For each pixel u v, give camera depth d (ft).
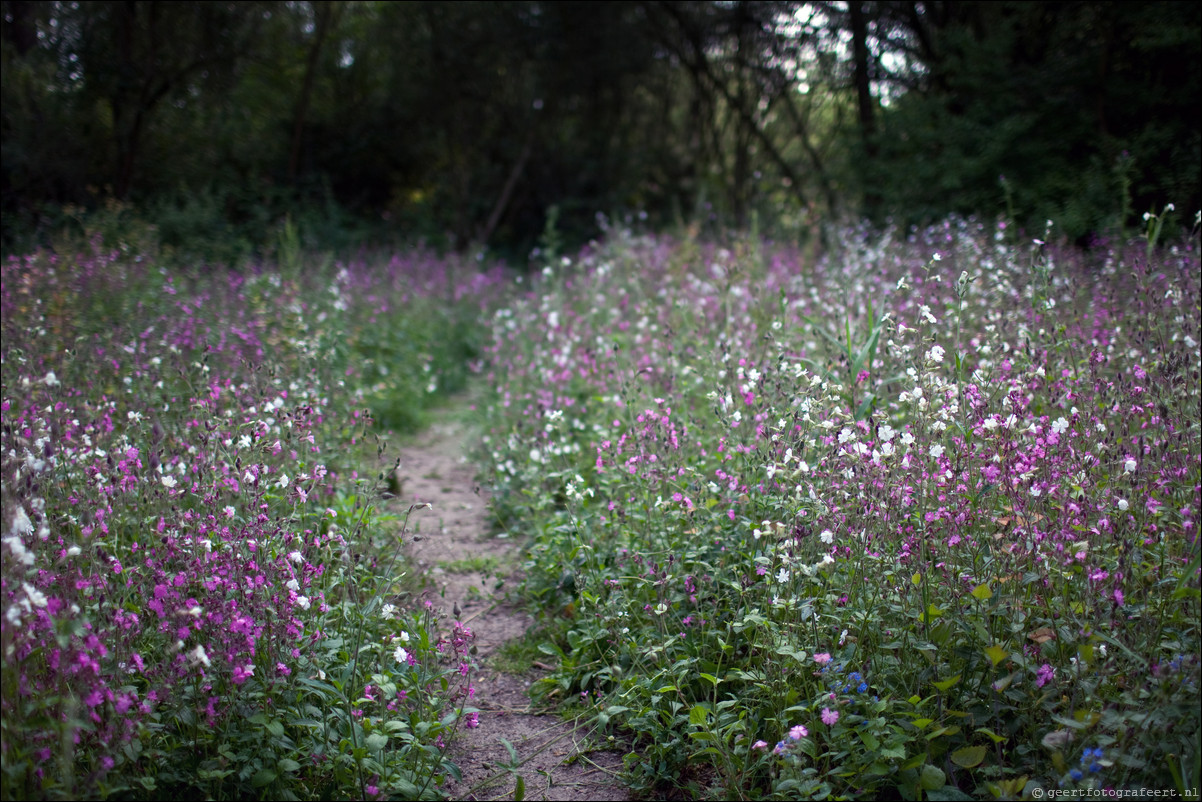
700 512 12.72
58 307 22.36
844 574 10.21
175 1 49.90
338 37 62.95
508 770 9.66
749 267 25.23
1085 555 9.06
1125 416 11.19
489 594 14.46
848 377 13.66
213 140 54.90
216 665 8.64
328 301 27.30
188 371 17.01
